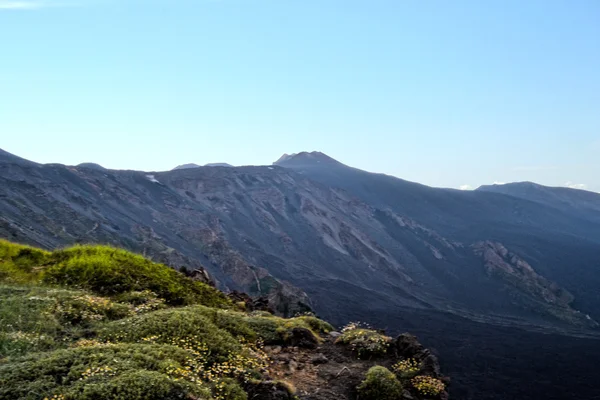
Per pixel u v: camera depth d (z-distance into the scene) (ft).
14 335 34.22
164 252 430.20
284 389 33.01
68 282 54.29
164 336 36.32
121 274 57.06
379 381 37.47
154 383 25.36
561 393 306.96
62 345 34.78
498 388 312.71
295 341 47.06
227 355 36.47
